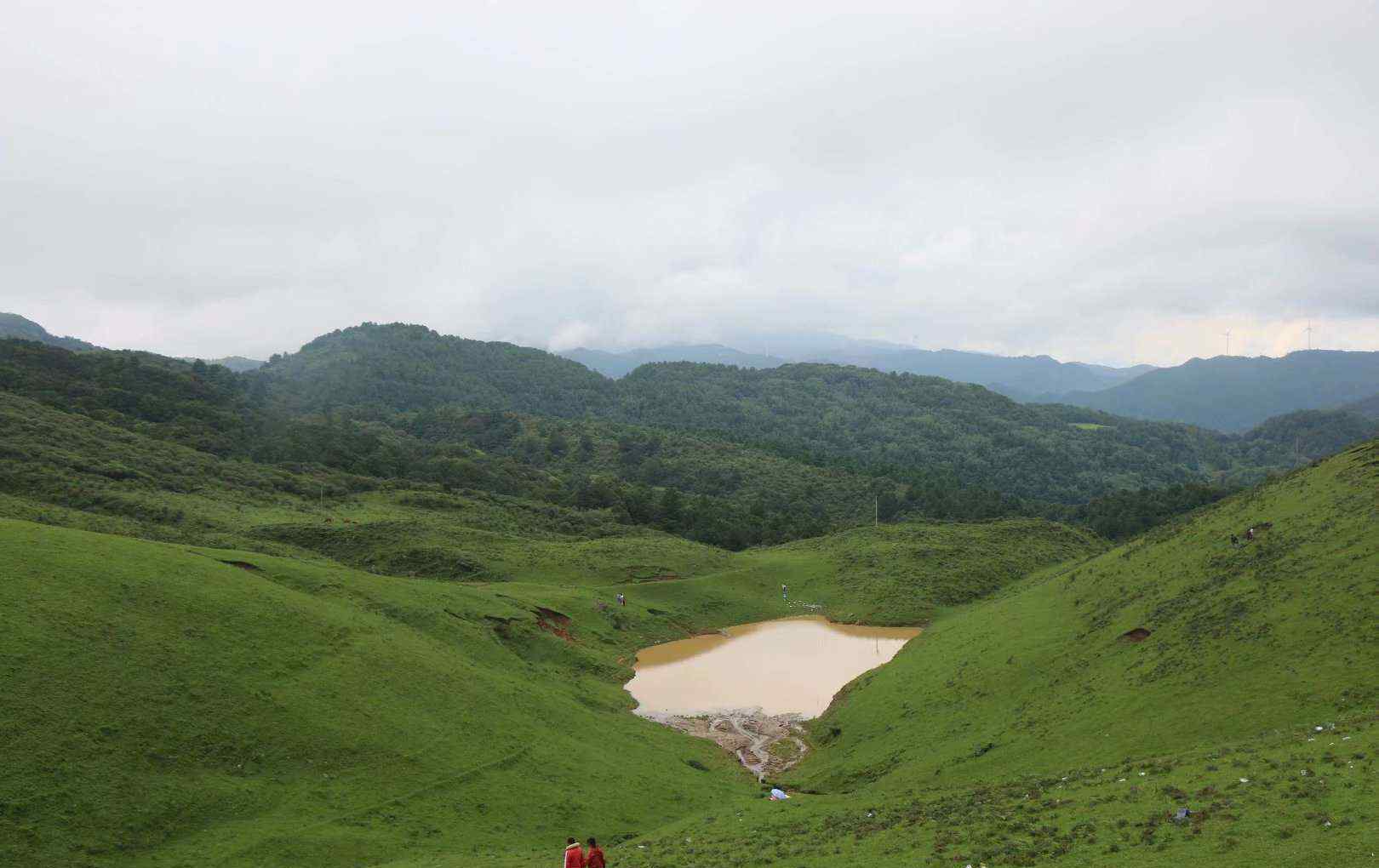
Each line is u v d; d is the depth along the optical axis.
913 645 87.44
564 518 168.38
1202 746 37.06
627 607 108.69
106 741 40.00
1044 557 132.50
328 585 70.81
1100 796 31.53
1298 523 57.22
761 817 43.12
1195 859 22.98
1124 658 53.47
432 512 153.50
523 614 88.62
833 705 76.25
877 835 33.50
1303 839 22.45
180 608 51.31
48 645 43.53
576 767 52.50
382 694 52.44
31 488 110.12
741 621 115.56
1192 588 57.44
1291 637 43.59
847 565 135.25
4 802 34.94
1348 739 29.62
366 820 41.09
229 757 42.41
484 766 48.94
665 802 51.16
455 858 37.81
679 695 82.06
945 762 50.09
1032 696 55.72
